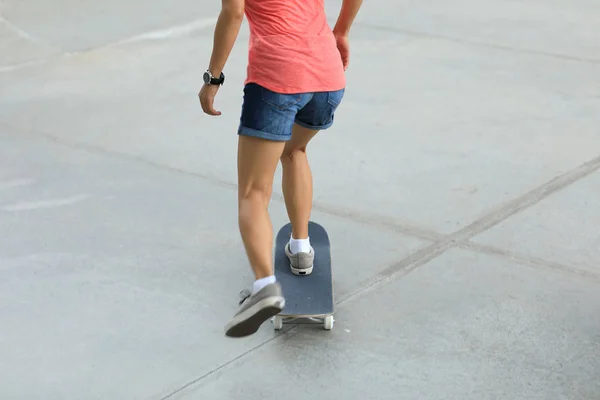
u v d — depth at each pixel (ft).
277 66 40.04
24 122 77.25
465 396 39.86
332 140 73.00
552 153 70.13
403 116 78.64
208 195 62.28
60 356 43.19
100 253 53.52
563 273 51.06
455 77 89.66
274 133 40.42
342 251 53.93
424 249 54.19
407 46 100.22
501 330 45.09
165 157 69.46
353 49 99.19
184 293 49.11
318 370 42.04
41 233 56.18
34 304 47.85
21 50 97.86
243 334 39.19
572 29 107.14
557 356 42.78
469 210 59.77
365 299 48.32
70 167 67.31
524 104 81.87
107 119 78.07
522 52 98.12
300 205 45.70
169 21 109.29
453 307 47.37
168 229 56.85
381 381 41.09
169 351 43.68
